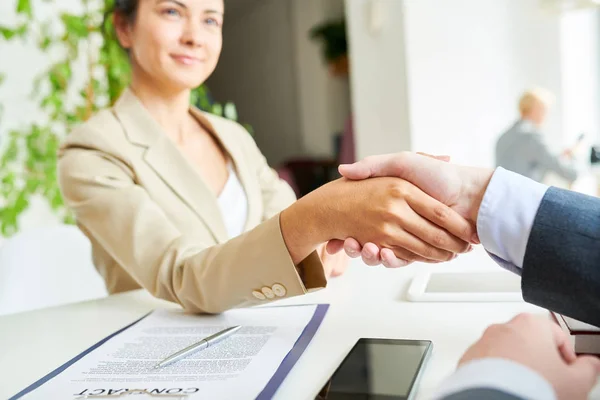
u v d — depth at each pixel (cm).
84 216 89
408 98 245
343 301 72
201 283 68
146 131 104
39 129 222
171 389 45
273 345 55
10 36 208
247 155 125
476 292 68
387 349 49
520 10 259
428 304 67
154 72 107
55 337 65
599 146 220
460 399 30
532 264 45
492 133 266
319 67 566
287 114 613
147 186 97
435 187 55
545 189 49
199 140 120
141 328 66
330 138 569
